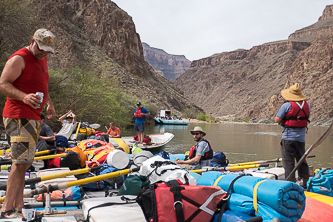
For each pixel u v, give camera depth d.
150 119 52.50
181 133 30.95
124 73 79.50
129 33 97.19
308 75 173.00
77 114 18.61
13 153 2.78
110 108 21.53
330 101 123.81
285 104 5.29
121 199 3.63
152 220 3.06
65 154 5.83
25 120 2.78
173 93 110.62
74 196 4.22
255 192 3.34
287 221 3.16
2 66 14.88
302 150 5.31
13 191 2.91
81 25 88.44
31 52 2.80
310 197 4.27
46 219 3.45
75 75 19.39
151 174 4.14
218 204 3.61
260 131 43.91
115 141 9.77
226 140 25.73
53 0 82.75
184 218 3.10
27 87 2.77
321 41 186.75
